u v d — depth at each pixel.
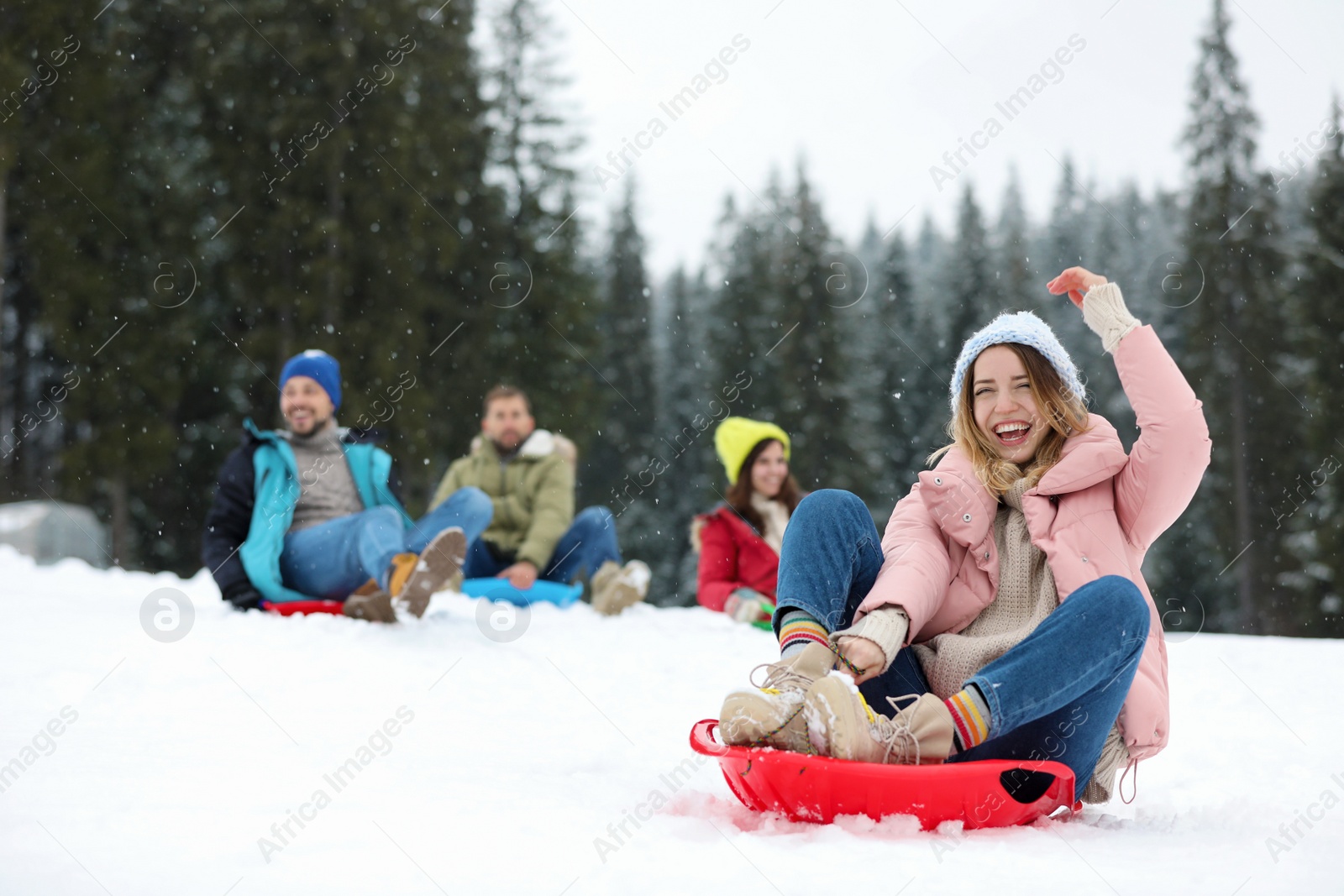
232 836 2.33
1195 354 39.97
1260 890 2.08
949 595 3.20
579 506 43.56
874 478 44.38
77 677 4.62
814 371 44.44
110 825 2.37
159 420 28.11
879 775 2.57
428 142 32.88
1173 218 45.50
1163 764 3.96
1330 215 38.62
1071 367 3.34
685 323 53.91
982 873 2.19
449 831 2.45
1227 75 40.69
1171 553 39.06
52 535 19.61
